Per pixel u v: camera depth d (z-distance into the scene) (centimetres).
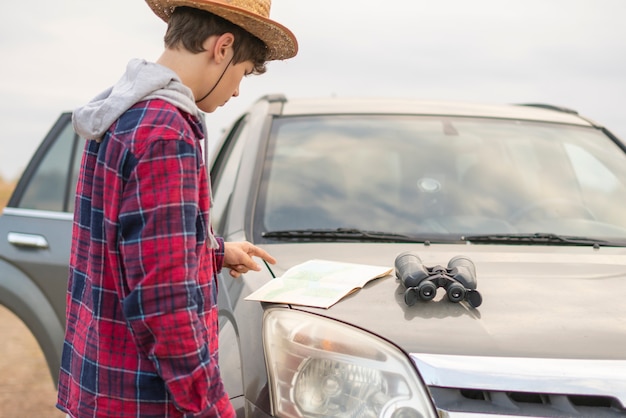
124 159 156
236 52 174
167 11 183
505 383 169
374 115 334
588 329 186
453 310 195
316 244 258
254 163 297
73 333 178
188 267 154
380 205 280
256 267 213
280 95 366
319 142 310
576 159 317
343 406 177
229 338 213
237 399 195
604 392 168
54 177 367
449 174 298
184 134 157
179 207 153
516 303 201
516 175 303
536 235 268
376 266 231
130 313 152
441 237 266
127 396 162
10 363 555
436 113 339
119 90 164
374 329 185
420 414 169
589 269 232
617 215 289
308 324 192
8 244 352
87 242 173
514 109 361
